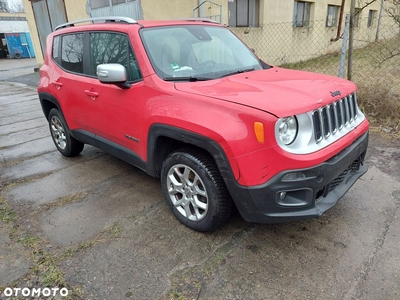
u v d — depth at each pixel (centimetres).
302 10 1282
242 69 329
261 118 213
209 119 236
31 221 311
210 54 331
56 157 477
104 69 282
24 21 2994
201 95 248
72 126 414
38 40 1526
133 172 413
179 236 280
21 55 2931
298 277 230
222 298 216
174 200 295
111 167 431
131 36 305
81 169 429
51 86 424
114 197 350
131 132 311
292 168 216
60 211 326
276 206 225
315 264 242
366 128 294
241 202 235
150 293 221
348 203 317
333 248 257
